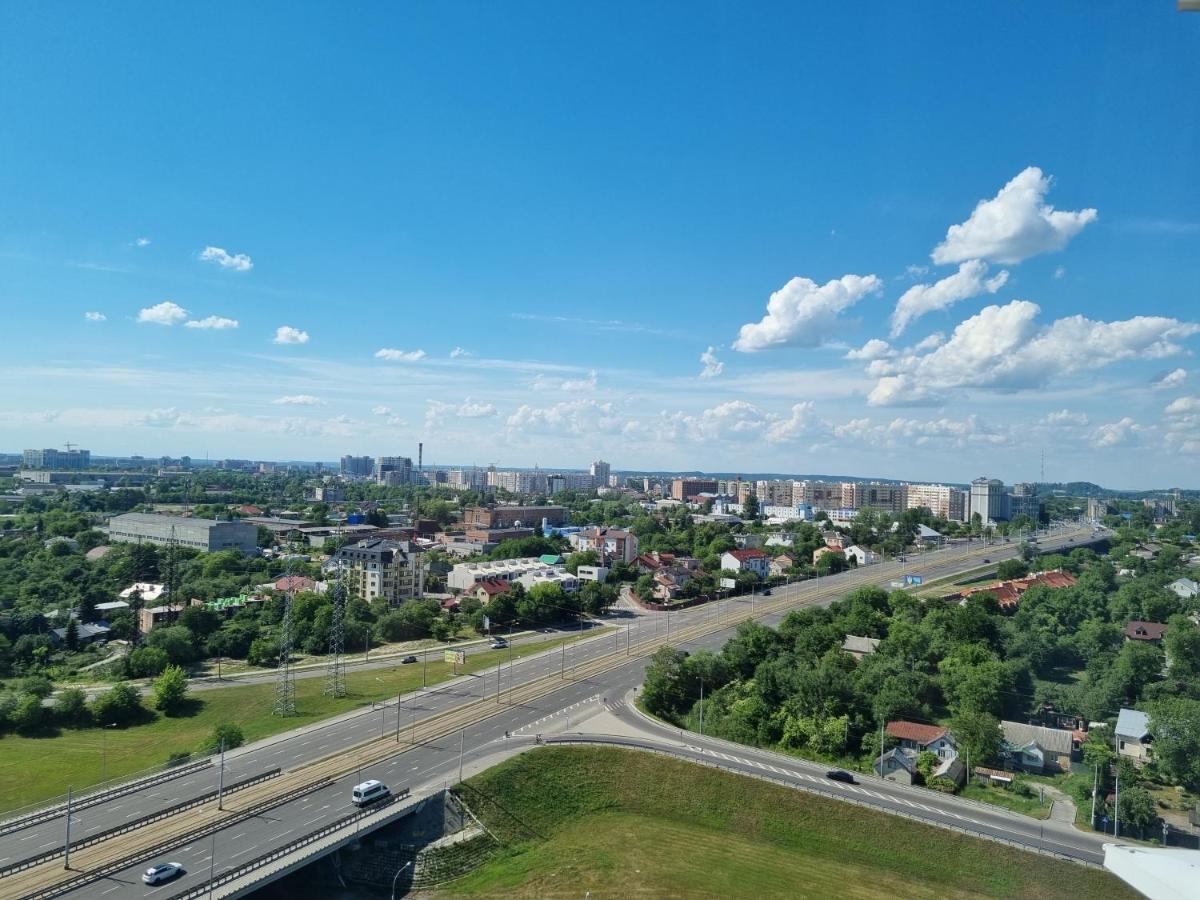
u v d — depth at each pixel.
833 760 122.50
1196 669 149.88
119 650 180.12
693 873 93.00
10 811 99.25
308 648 185.62
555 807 108.50
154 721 136.62
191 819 92.50
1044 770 119.88
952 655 159.38
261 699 146.75
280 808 97.12
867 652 171.88
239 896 77.44
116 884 78.12
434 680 160.75
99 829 90.44
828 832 101.25
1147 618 194.38
